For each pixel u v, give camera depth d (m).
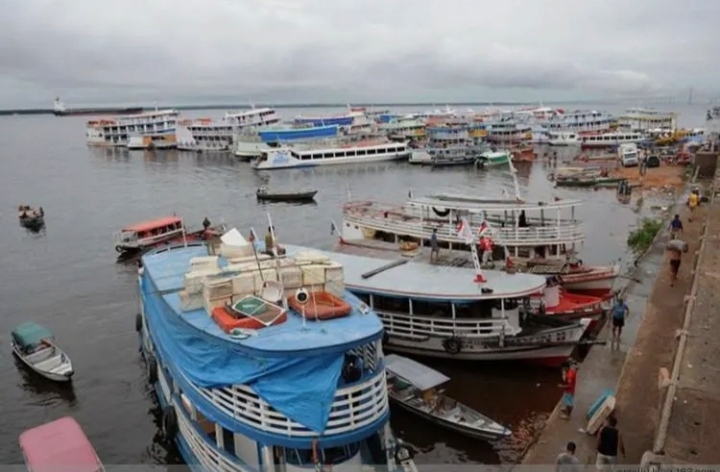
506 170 109.31
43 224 65.06
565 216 62.12
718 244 29.81
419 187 90.69
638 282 34.44
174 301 21.84
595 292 34.72
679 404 14.86
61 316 37.62
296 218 68.25
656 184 85.38
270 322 18.41
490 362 28.19
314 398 16.61
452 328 28.03
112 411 26.41
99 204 77.62
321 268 20.61
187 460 21.23
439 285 28.92
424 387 23.22
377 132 145.25
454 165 116.31
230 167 116.75
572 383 19.42
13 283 44.44
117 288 43.09
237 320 18.47
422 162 119.25
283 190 83.44
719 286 23.33
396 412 24.19
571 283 34.31
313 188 90.06
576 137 143.00
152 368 27.27
